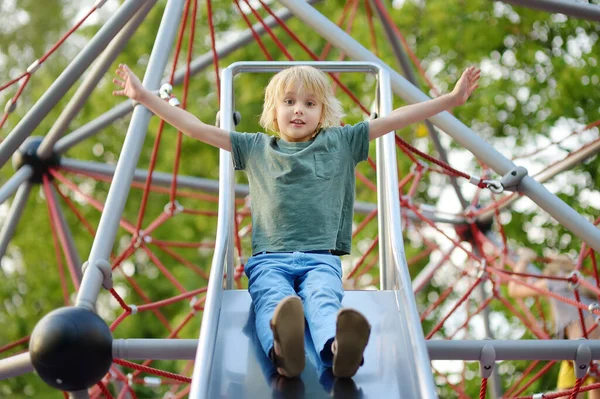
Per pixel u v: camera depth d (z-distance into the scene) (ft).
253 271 15.58
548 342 17.72
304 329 13.93
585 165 51.62
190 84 57.16
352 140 16.35
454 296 55.26
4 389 57.41
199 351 13.85
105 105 57.31
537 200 21.17
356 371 13.57
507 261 33.55
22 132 24.63
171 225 57.62
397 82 23.97
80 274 32.09
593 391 26.40
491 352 17.22
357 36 52.85
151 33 57.26
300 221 15.83
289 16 33.91
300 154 16.12
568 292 29.01
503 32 52.11
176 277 56.65
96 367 14.58
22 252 60.23
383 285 18.43
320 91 16.38
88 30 64.49
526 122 52.39
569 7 26.48
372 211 35.99
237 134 16.49
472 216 35.58
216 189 34.42
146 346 17.75
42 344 14.33
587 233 20.81
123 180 18.95
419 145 56.39
